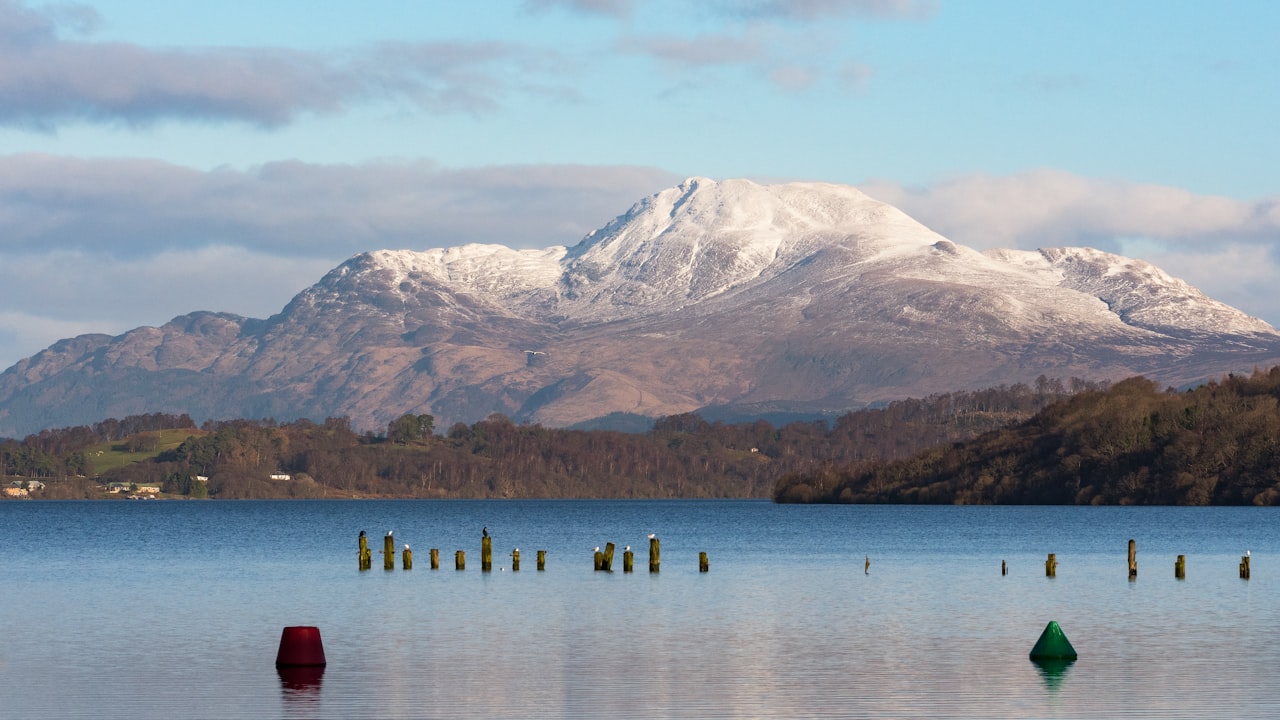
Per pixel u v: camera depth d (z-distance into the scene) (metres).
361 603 181.88
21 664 125.19
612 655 130.75
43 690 111.44
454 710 103.25
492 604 179.75
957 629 151.00
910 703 105.38
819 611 170.38
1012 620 159.62
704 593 196.12
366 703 105.88
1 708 104.19
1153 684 112.75
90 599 192.12
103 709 103.81
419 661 127.00
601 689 111.88
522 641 141.25
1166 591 197.62
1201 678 115.56
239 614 168.88
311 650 123.38
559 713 102.12
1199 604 177.38
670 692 110.50
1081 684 112.94
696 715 101.25
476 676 118.38
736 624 156.25
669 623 157.38
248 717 100.75
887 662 125.69
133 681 115.69
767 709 103.38
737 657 129.25
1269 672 118.50
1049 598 187.38
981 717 100.19
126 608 177.75
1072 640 140.00
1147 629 149.50
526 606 176.88
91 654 131.62
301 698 107.75
